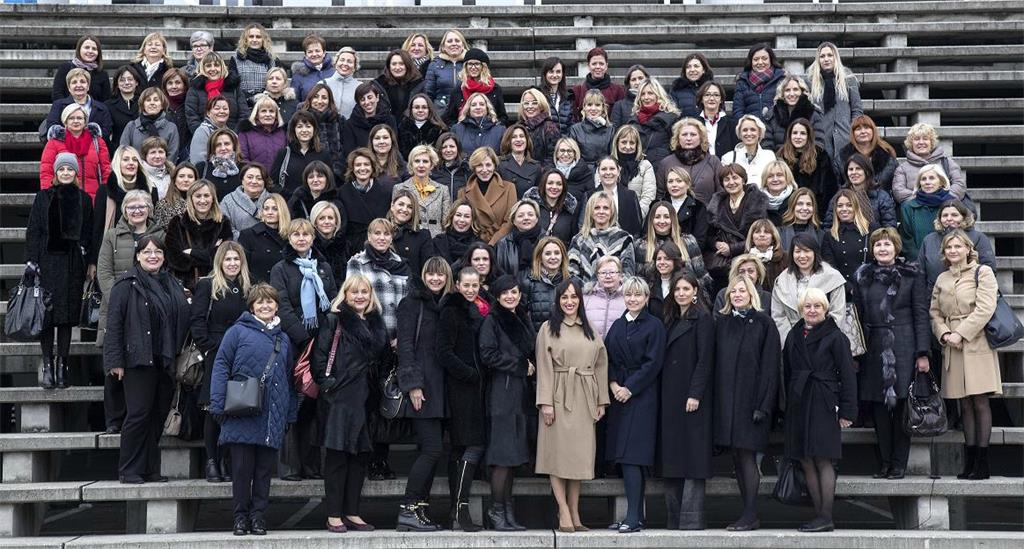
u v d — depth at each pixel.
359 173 9.75
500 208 9.95
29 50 13.81
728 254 9.48
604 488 9.01
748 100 11.59
